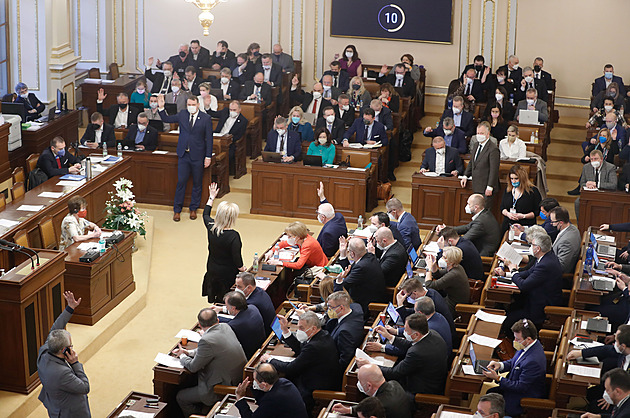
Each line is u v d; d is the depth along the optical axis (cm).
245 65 1769
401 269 973
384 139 1423
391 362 768
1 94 1694
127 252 1072
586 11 1780
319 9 1912
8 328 836
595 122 1512
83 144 1407
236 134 1523
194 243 1307
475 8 1836
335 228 1091
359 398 744
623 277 919
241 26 1956
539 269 908
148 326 1045
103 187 1266
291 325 866
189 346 831
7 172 1342
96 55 1938
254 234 1330
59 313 902
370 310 926
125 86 1811
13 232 1012
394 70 1717
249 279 881
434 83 1898
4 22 1664
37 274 846
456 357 769
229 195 1477
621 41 1778
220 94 1652
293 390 704
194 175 1388
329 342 773
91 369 940
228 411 730
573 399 793
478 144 1283
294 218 1384
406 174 1559
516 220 1151
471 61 1867
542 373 737
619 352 721
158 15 1970
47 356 734
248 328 834
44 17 1661
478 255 989
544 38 1817
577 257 997
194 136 1371
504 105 1590
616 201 1221
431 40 1872
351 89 1609
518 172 1148
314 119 1504
